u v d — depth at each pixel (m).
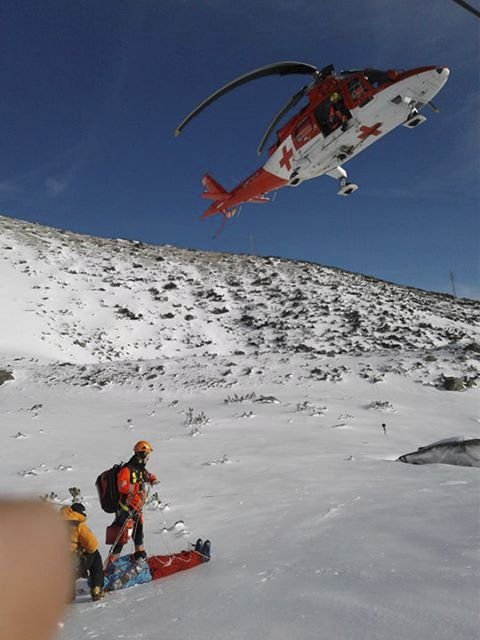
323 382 25.81
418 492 7.35
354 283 65.62
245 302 57.16
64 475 11.50
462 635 2.68
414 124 12.59
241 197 17.27
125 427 17.70
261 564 4.87
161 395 23.62
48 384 25.62
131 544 6.83
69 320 46.34
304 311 53.94
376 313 53.81
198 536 6.70
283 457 12.84
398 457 13.20
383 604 3.26
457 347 32.09
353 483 9.20
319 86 13.23
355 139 12.98
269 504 8.07
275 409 20.53
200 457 13.05
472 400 24.17
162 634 3.48
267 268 67.94
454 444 11.27
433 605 3.11
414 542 4.63
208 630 3.38
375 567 4.07
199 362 30.00
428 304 61.00
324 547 5.01
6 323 41.44
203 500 8.91
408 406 22.47
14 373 27.36
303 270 68.06
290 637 3.02
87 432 16.95
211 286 60.81
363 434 17.14
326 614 3.27
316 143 13.48
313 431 17.09
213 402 22.16
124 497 6.02
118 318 49.19
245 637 3.13
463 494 6.65
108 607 4.52
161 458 13.05
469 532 4.64
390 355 30.75
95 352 42.06
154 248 73.50
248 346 47.31
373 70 12.59
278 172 15.25
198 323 51.47
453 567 3.76
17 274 53.22
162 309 53.09
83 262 61.19
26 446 14.91
